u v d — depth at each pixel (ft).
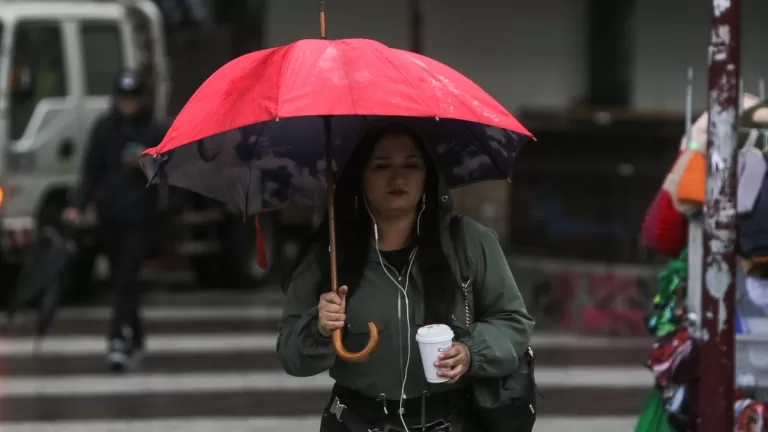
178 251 108.17
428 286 30.19
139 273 74.13
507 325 30.48
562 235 98.94
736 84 31.91
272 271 117.29
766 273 38.32
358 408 30.73
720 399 32.40
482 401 30.17
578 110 114.32
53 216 100.22
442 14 136.26
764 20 136.87
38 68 100.17
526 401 30.30
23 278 81.10
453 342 29.60
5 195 97.19
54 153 100.42
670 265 41.16
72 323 94.94
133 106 73.56
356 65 28.27
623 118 99.30
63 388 69.72
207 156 31.99
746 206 37.42
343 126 32.76
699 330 36.11
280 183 33.35
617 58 136.36
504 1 136.77
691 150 39.29
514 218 101.14
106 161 73.56
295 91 27.68
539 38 137.18
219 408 64.23
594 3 135.95
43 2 102.42
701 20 136.67
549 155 99.55
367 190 30.71
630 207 96.68
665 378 38.19
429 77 28.76
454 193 118.93
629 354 80.69
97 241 102.37
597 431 58.23
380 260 30.60
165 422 60.70
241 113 27.91
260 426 59.72
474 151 32.63
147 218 73.67
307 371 29.99
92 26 103.55
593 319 88.84
